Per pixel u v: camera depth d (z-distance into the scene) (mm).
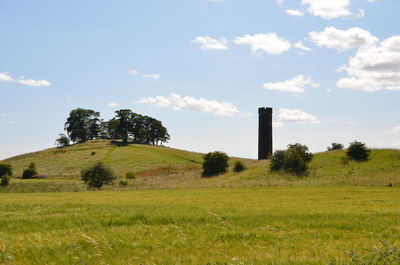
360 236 12086
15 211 21312
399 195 33500
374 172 62188
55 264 8672
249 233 12500
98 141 156500
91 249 10211
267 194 37219
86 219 16375
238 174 73500
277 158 72188
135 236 12219
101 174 60812
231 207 22984
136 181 73250
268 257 8461
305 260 7984
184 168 100125
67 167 107812
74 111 169250
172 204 26547
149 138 166500
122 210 20531
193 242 11234
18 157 132375
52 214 18969
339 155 76500
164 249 10328
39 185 62781
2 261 8977
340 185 50312
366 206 23453
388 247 7621
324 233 12633
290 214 17812
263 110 105438
